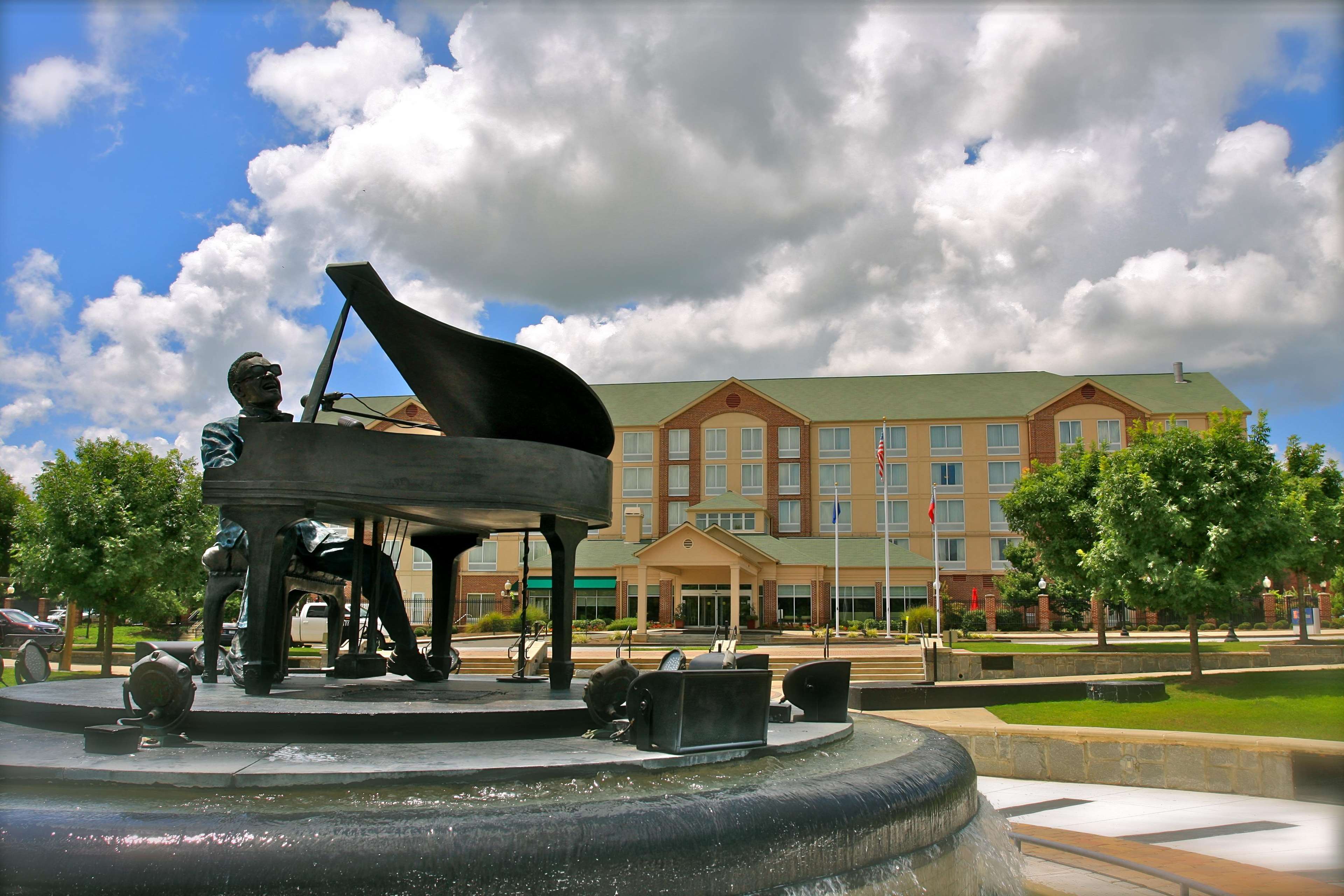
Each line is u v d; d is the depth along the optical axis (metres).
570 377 6.57
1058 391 60.44
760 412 61.81
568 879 3.55
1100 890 6.30
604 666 5.32
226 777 3.99
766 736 5.27
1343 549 30.30
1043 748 12.18
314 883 3.33
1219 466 20.20
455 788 4.14
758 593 53.44
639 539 57.09
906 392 62.69
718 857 3.85
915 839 4.81
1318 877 6.75
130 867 3.33
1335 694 17.81
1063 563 31.81
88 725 5.18
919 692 17.70
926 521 59.03
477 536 7.91
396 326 6.49
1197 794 11.04
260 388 6.91
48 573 21.89
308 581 7.39
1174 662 25.94
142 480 23.05
